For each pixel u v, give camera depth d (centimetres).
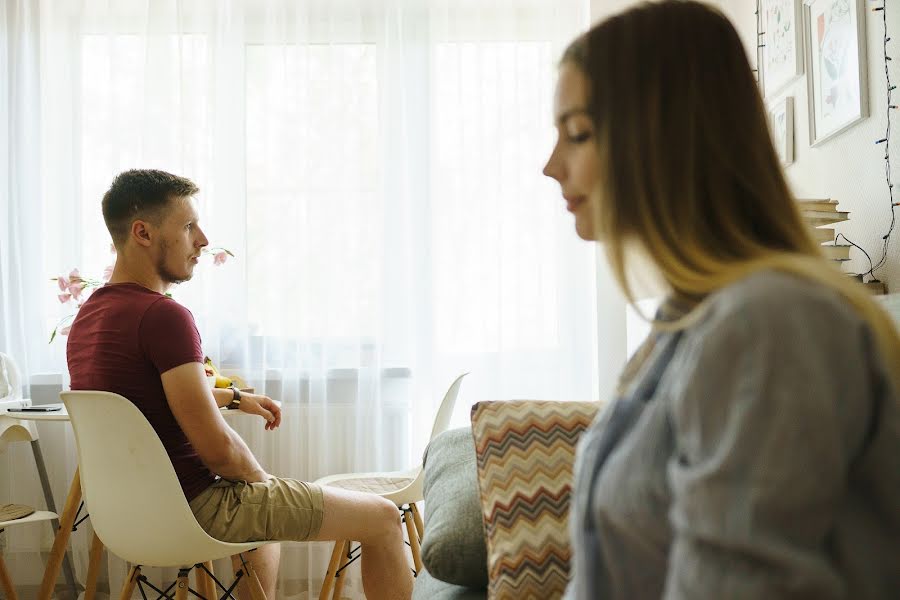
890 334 63
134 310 210
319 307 340
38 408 282
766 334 54
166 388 205
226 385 273
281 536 219
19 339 337
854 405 55
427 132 345
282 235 341
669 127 71
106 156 344
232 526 212
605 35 76
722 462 53
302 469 338
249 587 232
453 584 160
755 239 70
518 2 347
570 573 134
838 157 223
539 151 346
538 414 150
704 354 56
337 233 342
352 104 345
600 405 153
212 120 340
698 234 69
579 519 71
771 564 51
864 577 55
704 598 52
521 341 342
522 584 133
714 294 63
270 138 344
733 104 72
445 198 346
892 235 192
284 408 337
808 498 51
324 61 345
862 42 205
